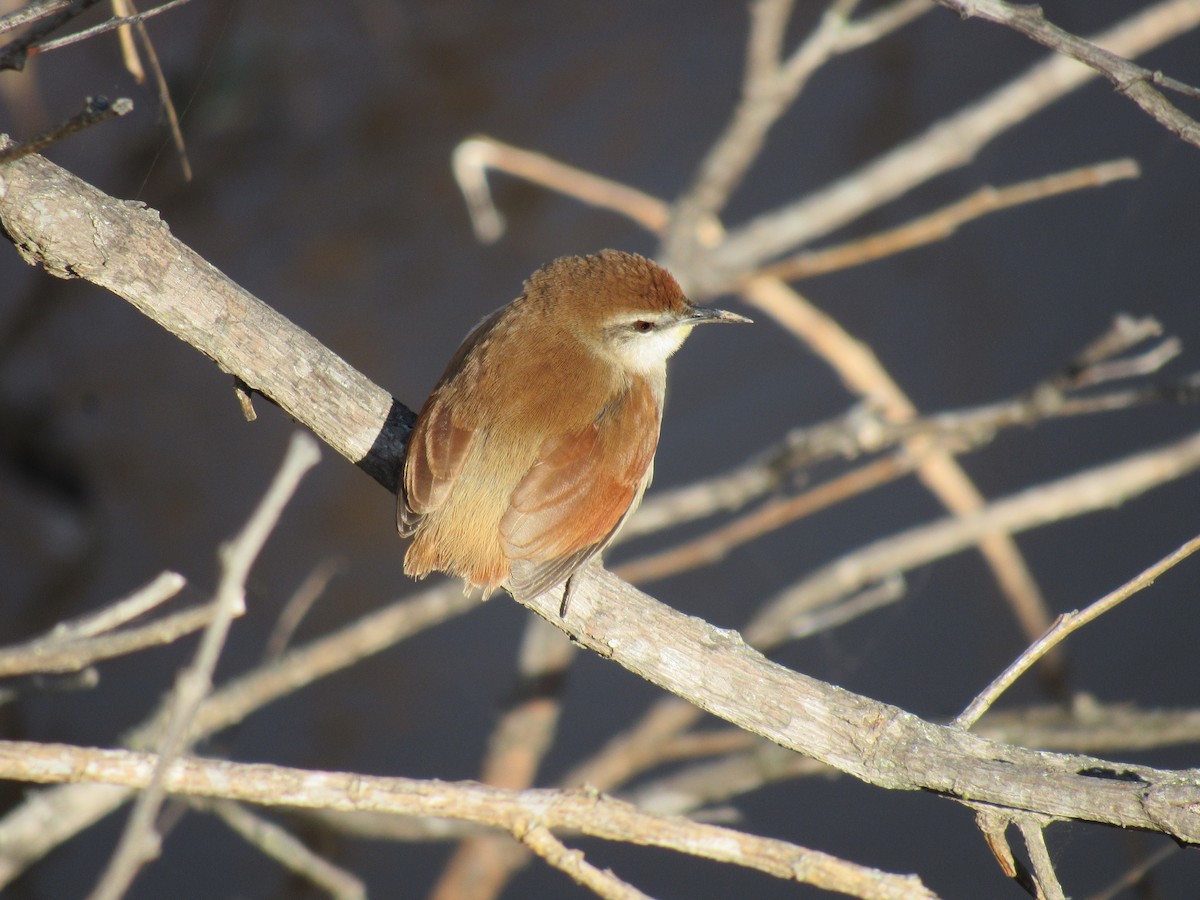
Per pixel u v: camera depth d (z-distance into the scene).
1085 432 13.82
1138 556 13.52
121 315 15.01
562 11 15.03
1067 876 12.09
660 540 14.45
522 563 6.44
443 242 14.57
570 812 4.83
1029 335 13.90
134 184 14.07
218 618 4.18
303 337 6.17
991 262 14.18
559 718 14.27
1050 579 13.55
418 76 14.71
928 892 4.74
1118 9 14.14
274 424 14.91
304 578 14.27
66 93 13.60
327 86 14.57
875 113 14.48
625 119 14.76
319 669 9.05
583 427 6.93
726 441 14.38
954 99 14.30
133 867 3.88
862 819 13.41
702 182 10.97
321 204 14.57
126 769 4.75
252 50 13.92
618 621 5.77
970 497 10.18
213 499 14.56
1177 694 12.78
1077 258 14.11
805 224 11.26
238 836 13.78
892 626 13.67
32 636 13.94
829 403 14.32
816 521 14.30
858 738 5.29
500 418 6.82
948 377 13.89
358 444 6.39
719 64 14.91
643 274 7.84
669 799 9.71
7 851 7.68
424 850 13.75
